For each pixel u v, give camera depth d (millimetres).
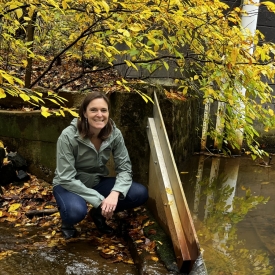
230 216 3047
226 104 4141
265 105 5418
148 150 3475
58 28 4980
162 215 2873
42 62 5879
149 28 3475
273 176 4273
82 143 2762
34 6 3006
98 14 3227
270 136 5551
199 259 2123
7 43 4320
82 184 2791
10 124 4098
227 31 3305
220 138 4570
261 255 2391
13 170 3859
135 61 3896
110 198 2750
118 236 3008
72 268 2490
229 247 2486
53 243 2826
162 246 2590
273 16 5316
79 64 6070
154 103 3443
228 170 4430
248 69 3264
